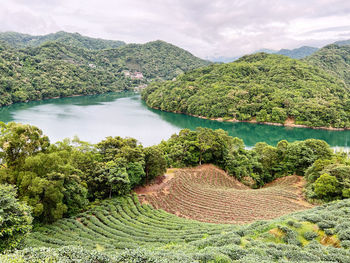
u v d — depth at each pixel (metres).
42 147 30.53
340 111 116.19
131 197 38.22
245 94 136.00
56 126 95.06
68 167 29.19
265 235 19.09
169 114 147.25
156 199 38.81
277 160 62.03
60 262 11.12
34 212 24.59
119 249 21.91
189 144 58.81
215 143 58.41
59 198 27.36
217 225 28.73
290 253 15.27
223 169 61.50
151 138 88.75
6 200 15.41
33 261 10.95
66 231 26.58
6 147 26.48
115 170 36.22
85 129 93.75
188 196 40.97
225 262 13.80
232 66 184.88
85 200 32.59
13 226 14.67
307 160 54.34
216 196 41.31
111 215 31.91
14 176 26.11
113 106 163.50
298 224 20.00
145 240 24.73
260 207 36.94
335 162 46.41
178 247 19.69
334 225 19.27
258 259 14.27
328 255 15.02
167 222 30.55
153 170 43.72
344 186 37.31
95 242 23.83
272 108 121.75
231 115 130.38
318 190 38.69
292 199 41.06
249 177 57.44
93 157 39.38
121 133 92.62
